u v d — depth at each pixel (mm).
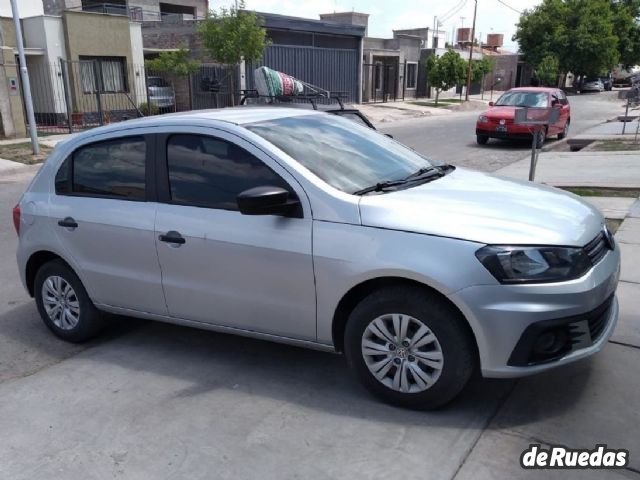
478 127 16578
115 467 3020
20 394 3793
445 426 3219
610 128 19625
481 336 3047
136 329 4797
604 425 3168
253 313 3701
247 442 3174
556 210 3457
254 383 3805
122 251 4105
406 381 3322
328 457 3014
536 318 3000
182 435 3266
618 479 2754
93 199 4258
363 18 38656
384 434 3178
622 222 7215
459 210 3289
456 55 34594
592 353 3191
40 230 4500
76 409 3584
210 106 24844
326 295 3391
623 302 4777
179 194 3893
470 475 2822
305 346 3645
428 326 3180
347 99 31875
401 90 38875
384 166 3953
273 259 3498
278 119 4078
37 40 20938
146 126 4070
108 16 22281
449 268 3037
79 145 4391
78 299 4461
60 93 21375
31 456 3133
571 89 55906
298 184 3477
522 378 3654
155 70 24156
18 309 5363
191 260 3805
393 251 3162
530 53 53219
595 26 50844
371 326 3357
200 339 4535
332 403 3518
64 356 4398
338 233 3311
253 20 21531
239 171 3688
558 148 16625
